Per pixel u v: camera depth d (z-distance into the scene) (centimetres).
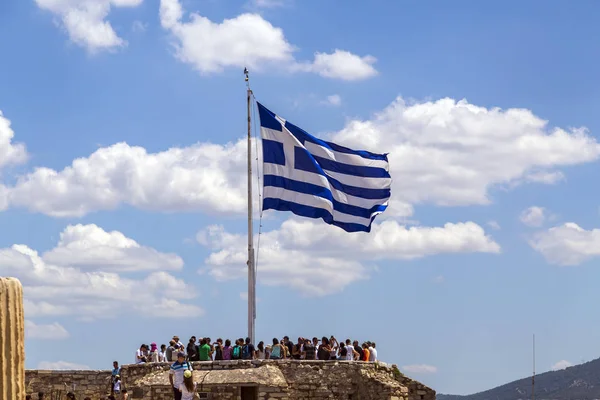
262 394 4197
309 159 4581
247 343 4559
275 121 4612
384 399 4212
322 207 4556
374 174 4712
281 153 4597
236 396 4203
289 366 4384
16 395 653
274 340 4622
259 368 4312
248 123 4769
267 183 4575
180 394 2897
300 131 4659
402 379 4672
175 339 4628
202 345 4509
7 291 654
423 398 4641
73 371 4769
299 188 4569
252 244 4659
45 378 4756
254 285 4612
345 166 4700
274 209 4559
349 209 4669
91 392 4744
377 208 4703
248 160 4766
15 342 656
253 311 4588
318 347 4656
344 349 4628
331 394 4372
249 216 4681
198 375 4272
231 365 4353
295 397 4347
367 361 4575
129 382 4541
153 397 4206
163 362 4488
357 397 4394
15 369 655
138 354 4747
